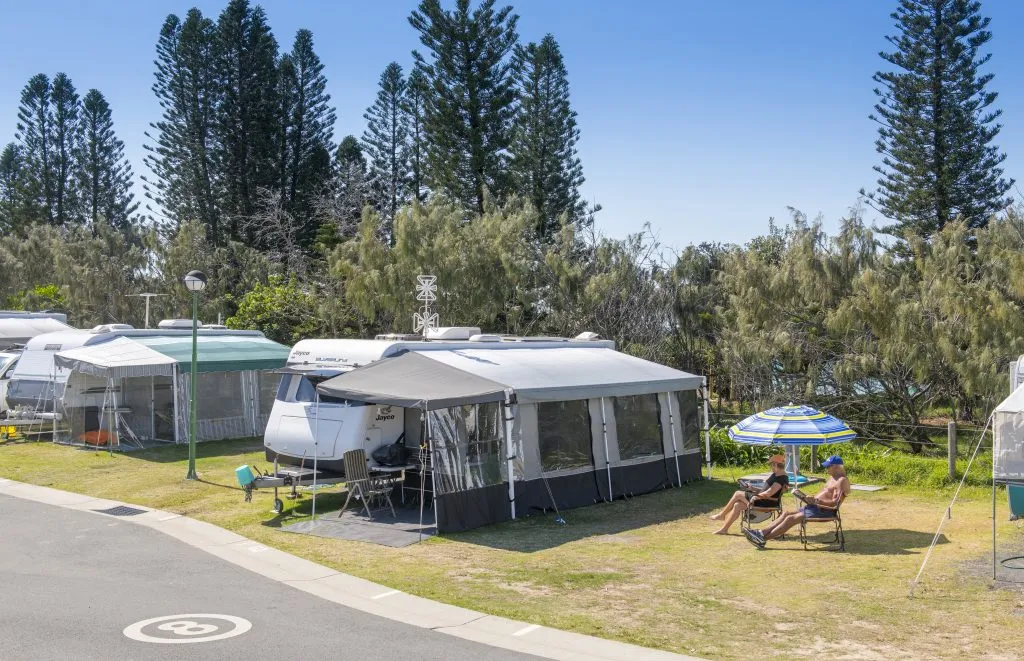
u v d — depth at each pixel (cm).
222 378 1945
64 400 1825
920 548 1016
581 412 1305
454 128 3803
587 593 835
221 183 4466
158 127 4484
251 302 2944
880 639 702
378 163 4666
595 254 2611
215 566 930
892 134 3322
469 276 2498
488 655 656
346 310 2786
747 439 1090
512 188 3859
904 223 3319
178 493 1336
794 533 1106
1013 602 796
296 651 657
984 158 3206
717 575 902
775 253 2381
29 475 1490
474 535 1086
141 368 1750
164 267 3612
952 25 3188
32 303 3447
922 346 1717
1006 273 1681
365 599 810
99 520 1165
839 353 1922
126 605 773
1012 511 1123
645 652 670
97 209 5134
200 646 664
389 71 4656
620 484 1348
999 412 874
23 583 841
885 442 1841
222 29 4378
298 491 1344
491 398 1123
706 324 2428
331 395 1138
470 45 3791
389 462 1207
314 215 4541
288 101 4688
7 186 5716
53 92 5044
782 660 654
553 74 3856
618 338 2445
